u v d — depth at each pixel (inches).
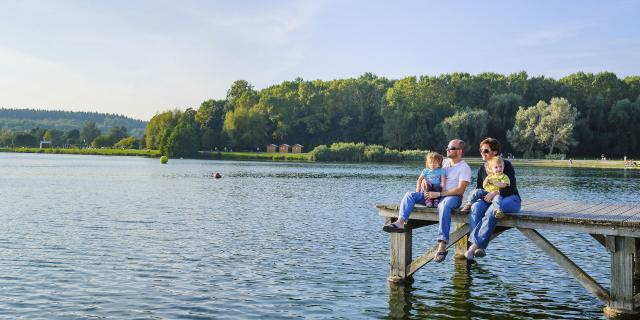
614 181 2258.9
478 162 4188.0
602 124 5265.8
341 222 985.5
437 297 501.0
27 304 473.4
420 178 505.4
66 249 711.7
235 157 5743.1
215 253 699.4
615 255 424.2
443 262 645.9
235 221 995.9
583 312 457.7
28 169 3120.1
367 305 477.1
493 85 6028.5
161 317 442.3
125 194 1558.8
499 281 559.8
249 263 641.6
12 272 584.4
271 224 958.4
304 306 474.0
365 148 4690.0
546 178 2482.8
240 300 491.5
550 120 4753.9
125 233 847.1
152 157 6407.5
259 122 6594.5
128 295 503.8
